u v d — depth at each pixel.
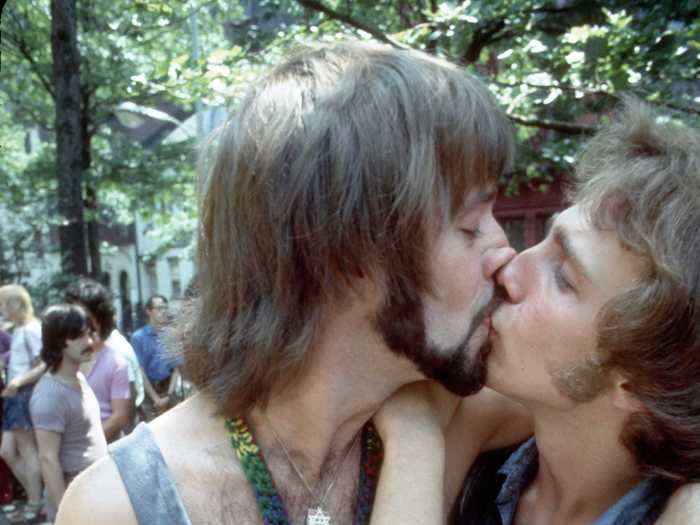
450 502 1.19
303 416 1.02
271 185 0.96
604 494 1.09
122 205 12.77
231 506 0.99
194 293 1.14
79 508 0.94
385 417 1.06
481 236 1.04
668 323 0.92
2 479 5.20
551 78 3.23
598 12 3.75
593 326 0.98
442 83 0.99
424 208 0.95
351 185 0.94
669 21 3.29
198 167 1.09
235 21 6.14
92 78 10.05
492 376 1.07
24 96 11.74
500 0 3.58
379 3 4.73
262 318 0.98
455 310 1.02
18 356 5.20
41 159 11.26
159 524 0.93
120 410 4.00
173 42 10.05
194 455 1.00
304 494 1.03
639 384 0.96
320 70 1.00
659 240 0.92
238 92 3.33
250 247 0.98
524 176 4.72
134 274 23.16
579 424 1.05
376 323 0.99
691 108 2.87
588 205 1.00
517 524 1.18
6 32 9.73
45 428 3.36
